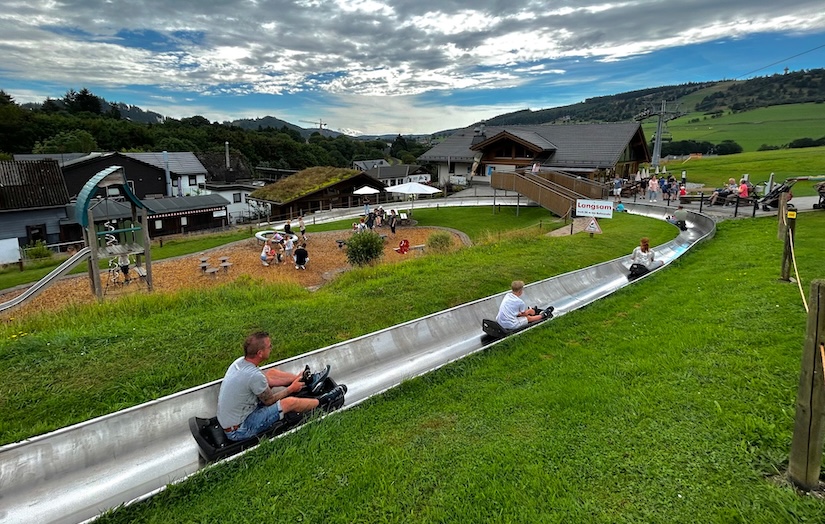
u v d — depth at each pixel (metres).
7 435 4.86
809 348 3.42
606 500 3.65
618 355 6.61
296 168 104.69
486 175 44.00
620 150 37.75
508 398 5.51
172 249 23.73
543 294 10.36
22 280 18.66
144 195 51.59
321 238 25.72
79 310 9.72
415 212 33.62
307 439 4.71
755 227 17.55
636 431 4.52
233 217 53.47
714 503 3.51
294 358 6.18
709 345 6.39
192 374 6.27
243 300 10.17
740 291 8.79
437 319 8.04
